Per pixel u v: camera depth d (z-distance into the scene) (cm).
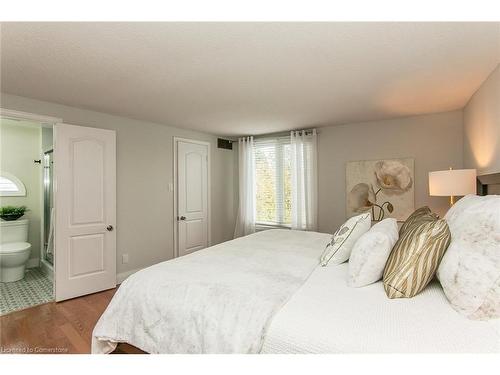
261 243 255
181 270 170
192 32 160
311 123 396
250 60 197
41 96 271
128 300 160
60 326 238
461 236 125
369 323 106
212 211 482
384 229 160
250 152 486
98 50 180
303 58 194
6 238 376
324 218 423
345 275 163
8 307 277
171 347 137
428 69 214
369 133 386
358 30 159
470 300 105
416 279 124
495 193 214
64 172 295
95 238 318
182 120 375
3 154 399
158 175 396
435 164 344
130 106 308
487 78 233
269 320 115
